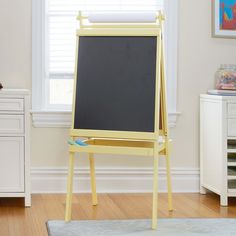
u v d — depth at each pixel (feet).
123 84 15.71
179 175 18.67
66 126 18.26
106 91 15.78
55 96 18.51
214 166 17.52
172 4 18.44
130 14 16.07
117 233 14.49
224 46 18.71
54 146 18.28
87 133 15.69
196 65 18.63
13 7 17.98
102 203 17.17
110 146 15.42
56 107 18.47
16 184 16.74
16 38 18.02
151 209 16.58
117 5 18.52
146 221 15.46
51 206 16.81
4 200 17.49
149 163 18.54
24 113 16.70
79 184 18.34
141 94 15.56
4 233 14.53
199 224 15.20
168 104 18.56
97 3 18.49
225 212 16.38
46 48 18.39
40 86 18.15
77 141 15.69
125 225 15.10
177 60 18.54
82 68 15.99
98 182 18.40
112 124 15.60
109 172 18.42
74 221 15.40
